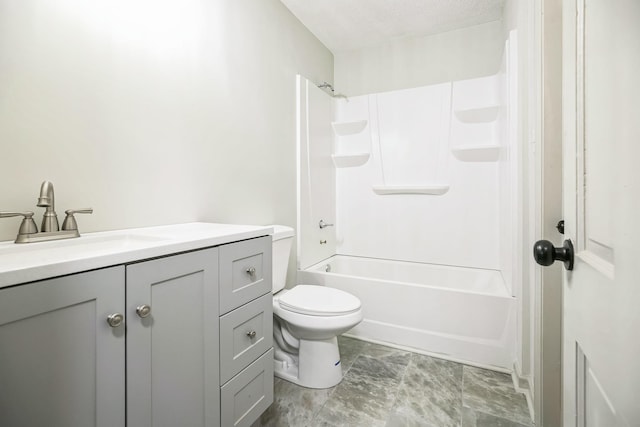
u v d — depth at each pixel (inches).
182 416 37.3
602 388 18.4
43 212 40.2
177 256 36.5
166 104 56.3
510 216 75.4
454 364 76.3
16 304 23.8
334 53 121.3
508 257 78.8
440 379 69.9
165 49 56.1
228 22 70.4
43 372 25.5
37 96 39.5
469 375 71.5
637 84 14.1
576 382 23.2
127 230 49.2
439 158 105.6
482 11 94.1
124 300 31.0
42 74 39.9
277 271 73.7
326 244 114.3
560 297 49.4
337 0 88.7
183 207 59.7
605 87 18.0
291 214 95.3
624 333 15.4
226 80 70.0
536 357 53.7
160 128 55.2
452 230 104.7
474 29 102.1
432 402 61.8
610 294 17.2
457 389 66.1
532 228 57.9
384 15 96.3
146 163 52.9
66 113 42.4
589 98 20.6
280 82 89.5
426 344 82.0
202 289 39.9
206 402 40.5
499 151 94.0
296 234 98.3
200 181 63.4
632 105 14.7
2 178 36.9
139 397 32.4
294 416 58.1
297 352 73.5
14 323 23.9
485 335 76.0
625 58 15.4
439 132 105.2
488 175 99.1
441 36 106.7
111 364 30.0
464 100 101.2
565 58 25.1
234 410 45.2
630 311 14.8
